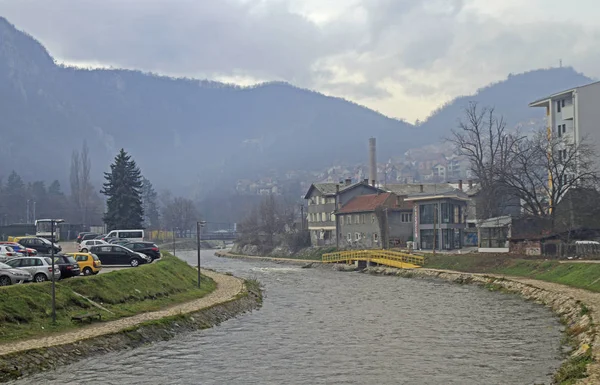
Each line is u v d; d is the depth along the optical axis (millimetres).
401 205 117562
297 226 155875
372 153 169625
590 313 39719
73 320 37344
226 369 30781
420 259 89812
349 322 44875
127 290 47031
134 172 109750
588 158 87125
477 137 105250
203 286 62281
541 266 69000
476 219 103500
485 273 76562
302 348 35688
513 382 27625
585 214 79125
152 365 31484
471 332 39812
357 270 100125
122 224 106625
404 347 35531
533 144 107062
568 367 27969
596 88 95000
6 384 27141
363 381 28328
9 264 43875
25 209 188625
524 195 88125
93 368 30469
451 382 27875
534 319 44562
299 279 83562
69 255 52938
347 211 124375
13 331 33219
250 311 51281
